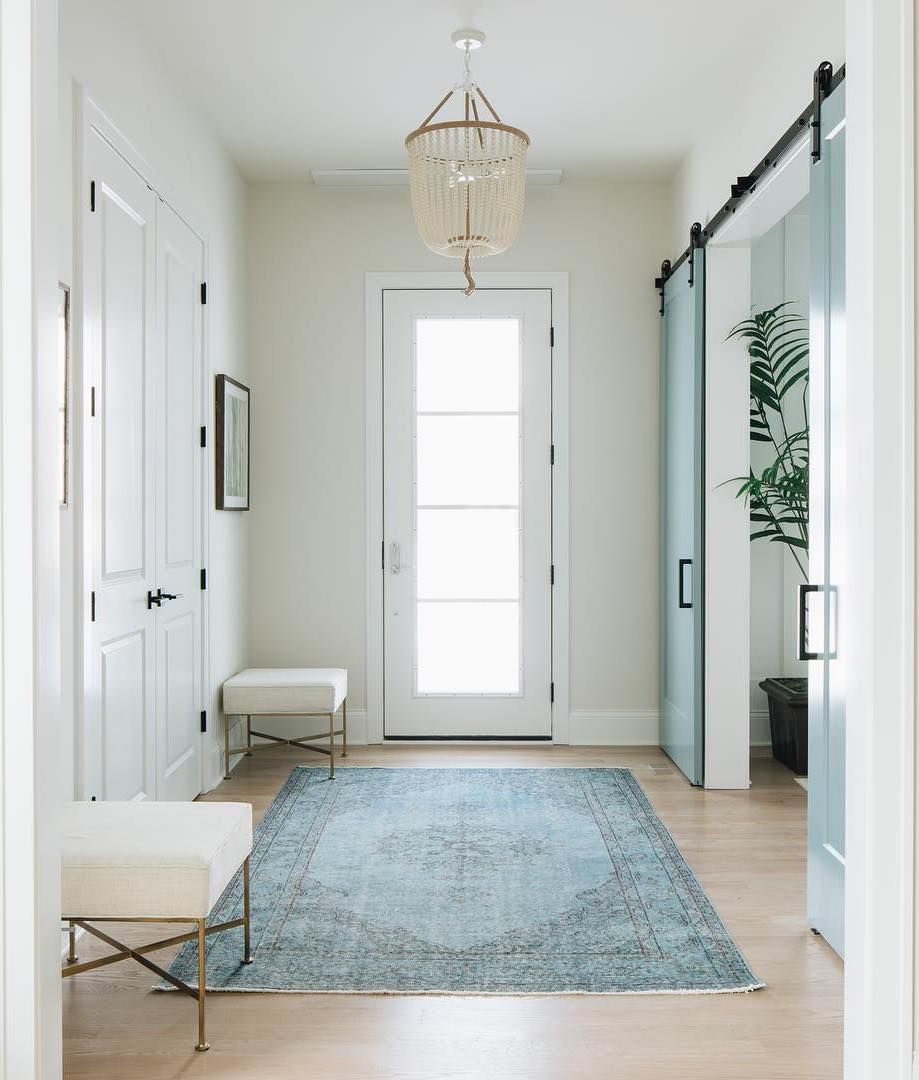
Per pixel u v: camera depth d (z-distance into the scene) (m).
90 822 2.38
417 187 3.47
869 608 1.74
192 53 3.69
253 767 4.71
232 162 4.79
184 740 3.96
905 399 1.72
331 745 4.51
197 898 2.17
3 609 1.67
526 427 5.16
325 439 5.17
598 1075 2.09
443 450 5.18
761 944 2.72
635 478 5.16
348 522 5.18
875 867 1.73
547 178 4.98
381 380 5.16
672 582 4.86
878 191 1.72
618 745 5.17
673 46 3.67
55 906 1.74
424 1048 2.19
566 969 2.57
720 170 4.14
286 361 5.16
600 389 5.16
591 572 5.17
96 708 2.96
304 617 5.18
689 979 2.51
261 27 3.51
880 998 1.73
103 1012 2.35
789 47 3.23
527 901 3.02
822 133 2.67
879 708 1.73
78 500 2.78
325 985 2.47
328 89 4.04
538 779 4.47
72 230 2.78
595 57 3.77
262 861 3.38
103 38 3.04
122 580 3.22
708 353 4.27
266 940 2.73
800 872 3.28
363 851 3.48
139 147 3.40
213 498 4.38
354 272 5.15
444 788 4.31
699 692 4.32
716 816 3.90
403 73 3.90
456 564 5.20
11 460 1.67
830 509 2.65
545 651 5.19
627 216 5.14
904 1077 1.72
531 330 5.15
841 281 2.53
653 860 3.39
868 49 1.73
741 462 4.28
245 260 5.07
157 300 3.59
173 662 3.81
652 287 5.14
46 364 1.71
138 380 3.37
